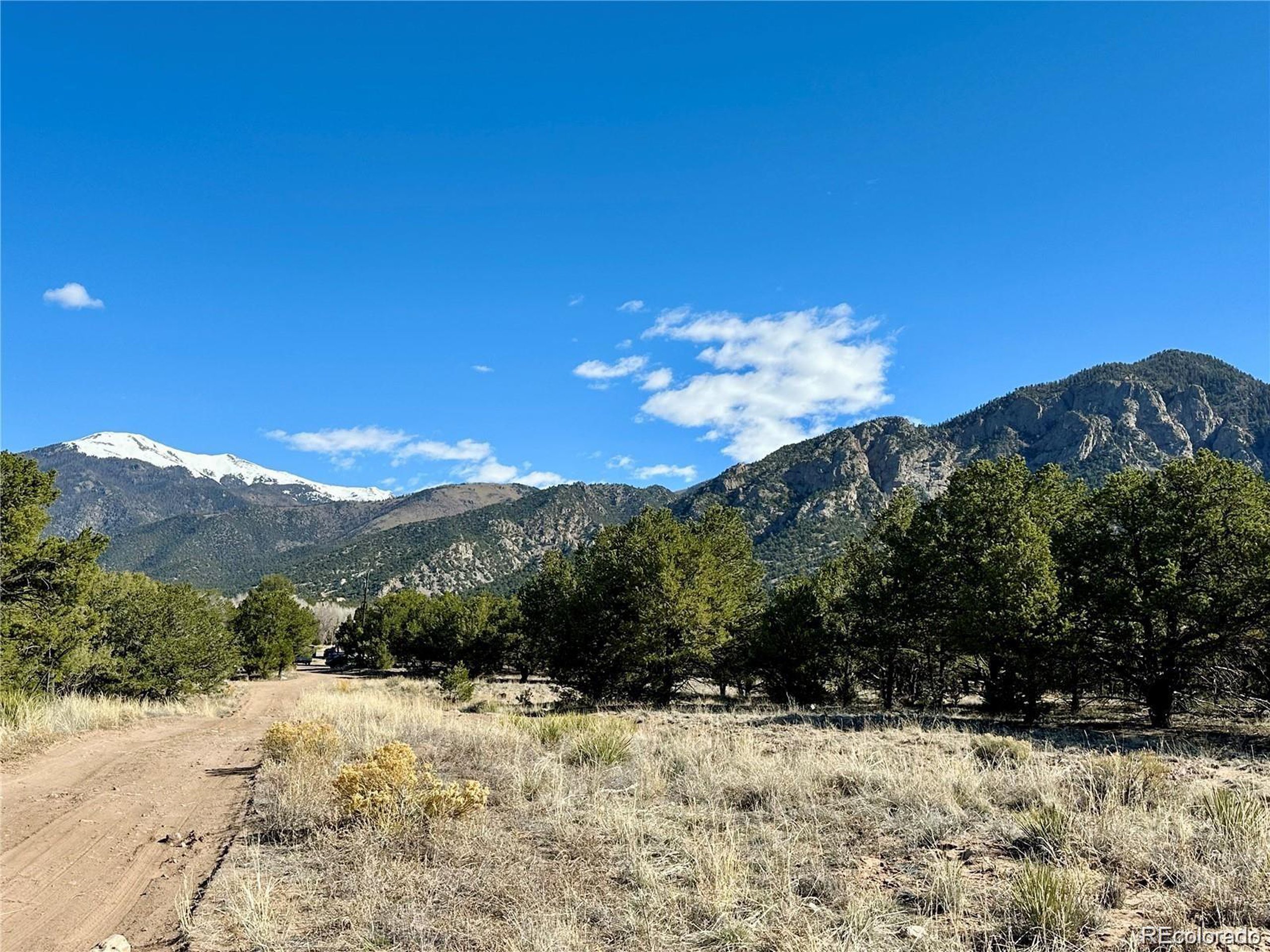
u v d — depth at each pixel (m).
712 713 27.73
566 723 17.42
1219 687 23.70
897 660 36.38
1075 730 21.14
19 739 15.04
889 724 21.19
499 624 56.84
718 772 10.84
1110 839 6.99
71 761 13.46
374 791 8.48
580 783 10.30
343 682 49.78
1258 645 21.94
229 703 34.06
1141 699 25.94
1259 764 13.61
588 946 5.14
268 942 5.28
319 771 11.09
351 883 6.37
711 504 42.00
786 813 8.77
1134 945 4.91
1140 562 22.77
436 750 13.47
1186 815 7.93
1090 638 23.30
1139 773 9.64
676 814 8.75
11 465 22.77
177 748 15.76
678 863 6.89
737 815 8.82
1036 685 24.58
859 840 7.71
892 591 31.28
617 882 6.46
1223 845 6.57
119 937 5.45
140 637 31.56
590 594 35.41
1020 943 5.14
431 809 8.09
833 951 4.87
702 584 33.25
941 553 27.36
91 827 8.95
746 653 36.91
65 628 23.91
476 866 6.78
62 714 17.81
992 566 23.91
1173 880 6.13
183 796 10.70
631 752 12.89
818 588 37.94
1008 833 7.61
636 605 32.97
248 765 13.56
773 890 6.11
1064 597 23.61
